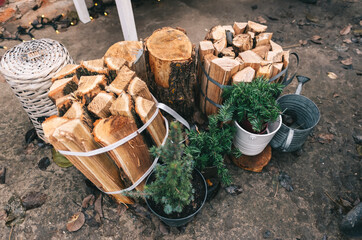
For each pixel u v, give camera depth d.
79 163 1.73
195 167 2.13
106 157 1.79
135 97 1.83
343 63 3.46
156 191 1.67
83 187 2.41
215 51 2.33
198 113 2.79
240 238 2.10
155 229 2.14
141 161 1.86
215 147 1.99
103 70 2.01
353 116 2.90
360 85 3.21
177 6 4.58
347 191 2.34
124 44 2.29
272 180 2.43
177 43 2.32
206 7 4.55
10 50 2.30
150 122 1.77
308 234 2.11
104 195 2.33
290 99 2.41
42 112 2.36
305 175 2.46
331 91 3.16
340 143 2.67
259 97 1.87
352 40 3.78
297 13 4.38
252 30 2.46
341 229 2.09
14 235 2.14
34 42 2.38
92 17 4.31
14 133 2.85
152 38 2.37
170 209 1.70
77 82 2.00
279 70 2.12
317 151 2.63
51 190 2.40
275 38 3.92
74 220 2.18
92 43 3.90
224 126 2.18
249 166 2.42
